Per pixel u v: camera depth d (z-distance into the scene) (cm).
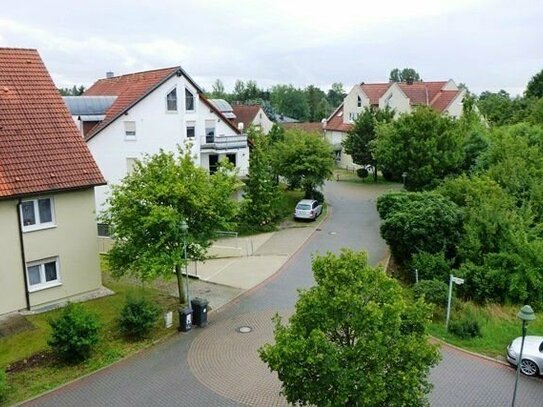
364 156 5125
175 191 1944
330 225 3556
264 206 3400
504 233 2369
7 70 2270
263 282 2467
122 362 1698
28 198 2020
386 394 1015
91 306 2134
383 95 5834
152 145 3562
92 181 2178
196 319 1972
